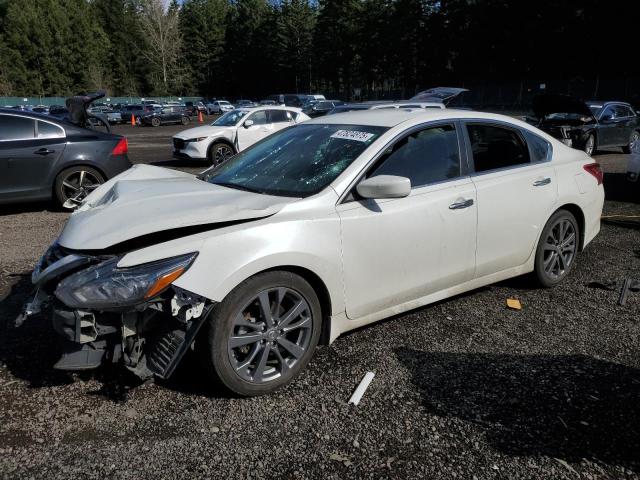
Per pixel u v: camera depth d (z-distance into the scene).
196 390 3.01
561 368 3.28
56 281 2.82
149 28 80.56
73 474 2.35
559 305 4.25
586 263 5.34
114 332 2.69
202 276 2.64
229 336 2.78
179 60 87.00
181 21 90.38
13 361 3.29
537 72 55.06
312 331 3.09
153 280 2.56
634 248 5.88
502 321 3.94
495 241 3.95
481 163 3.96
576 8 48.34
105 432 2.64
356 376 3.18
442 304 4.26
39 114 7.69
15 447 2.52
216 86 92.81
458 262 3.74
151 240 2.78
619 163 12.91
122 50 84.81
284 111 14.38
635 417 2.78
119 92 84.44
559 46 51.28
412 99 16.33
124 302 2.55
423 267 3.54
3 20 74.62
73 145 7.74
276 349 2.97
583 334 3.74
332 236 3.06
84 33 77.38
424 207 3.47
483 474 2.38
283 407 2.86
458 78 61.94
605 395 2.98
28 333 3.67
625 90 43.62
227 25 92.62
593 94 45.69
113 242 2.72
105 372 3.17
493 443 2.58
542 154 4.44
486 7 55.44
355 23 73.56
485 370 3.25
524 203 4.10
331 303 3.14
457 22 60.03
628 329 3.82
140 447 2.53
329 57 76.31
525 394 2.99
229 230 2.80
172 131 31.61
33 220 7.35
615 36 46.66
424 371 3.23
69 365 2.69
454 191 3.67
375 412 2.82
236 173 3.82
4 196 7.37
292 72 85.81
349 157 3.39
